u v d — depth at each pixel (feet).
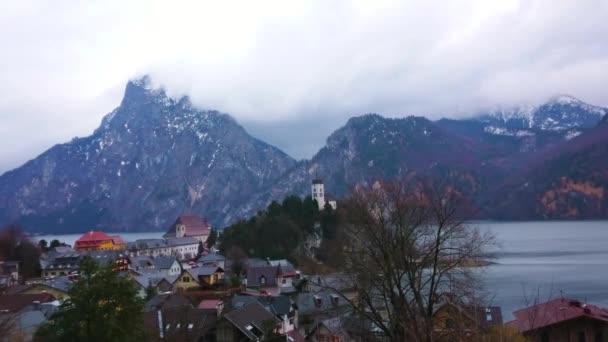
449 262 126.52
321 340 225.35
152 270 532.32
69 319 144.56
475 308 94.07
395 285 128.77
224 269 496.64
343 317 162.09
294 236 583.58
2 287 382.63
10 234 606.14
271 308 293.02
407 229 130.72
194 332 236.22
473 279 127.03
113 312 147.23
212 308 270.67
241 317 249.96
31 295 323.16
